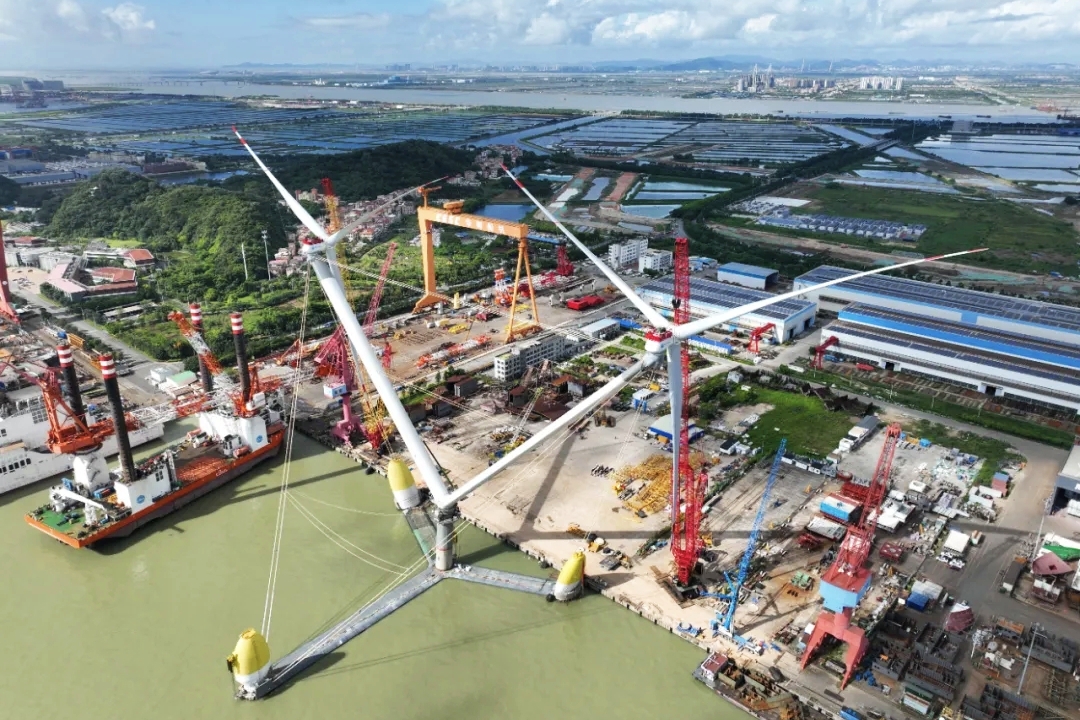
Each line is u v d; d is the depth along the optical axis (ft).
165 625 353.72
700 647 334.44
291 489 472.03
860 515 418.31
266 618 357.20
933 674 307.78
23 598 372.17
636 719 298.97
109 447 500.33
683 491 447.83
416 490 449.48
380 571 392.68
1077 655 319.47
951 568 380.58
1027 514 425.69
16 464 465.47
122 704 309.22
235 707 308.40
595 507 437.58
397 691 315.17
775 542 402.31
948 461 480.64
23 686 317.63
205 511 448.24
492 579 381.40
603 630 347.97
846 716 291.58
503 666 328.29
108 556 405.80
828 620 311.47
